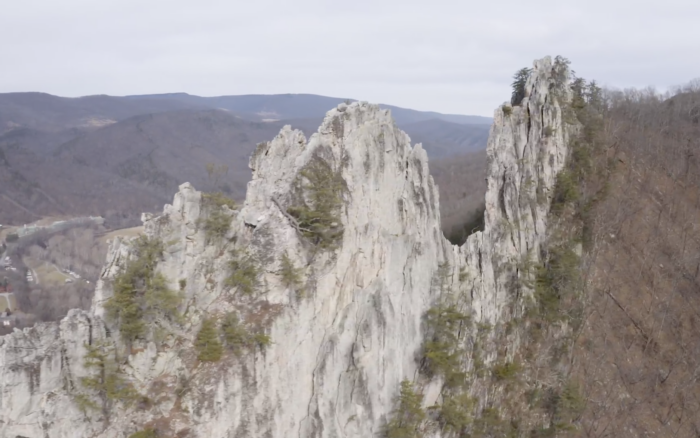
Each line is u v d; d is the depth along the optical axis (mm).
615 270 77375
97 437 39531
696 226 87000
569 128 77812
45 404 38719
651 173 93000
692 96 123375
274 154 50812
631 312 74500
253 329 42969
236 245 47281
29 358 38594
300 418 45656
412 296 54562
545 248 71250
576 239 73500
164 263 43750
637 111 110688
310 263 47125
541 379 64250
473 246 61969
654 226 84500
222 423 41219
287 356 44750
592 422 64438
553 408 62844
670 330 74938
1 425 37656
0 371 37656
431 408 54000
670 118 113062
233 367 41750
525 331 67062
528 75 76375
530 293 68188
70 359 39938
